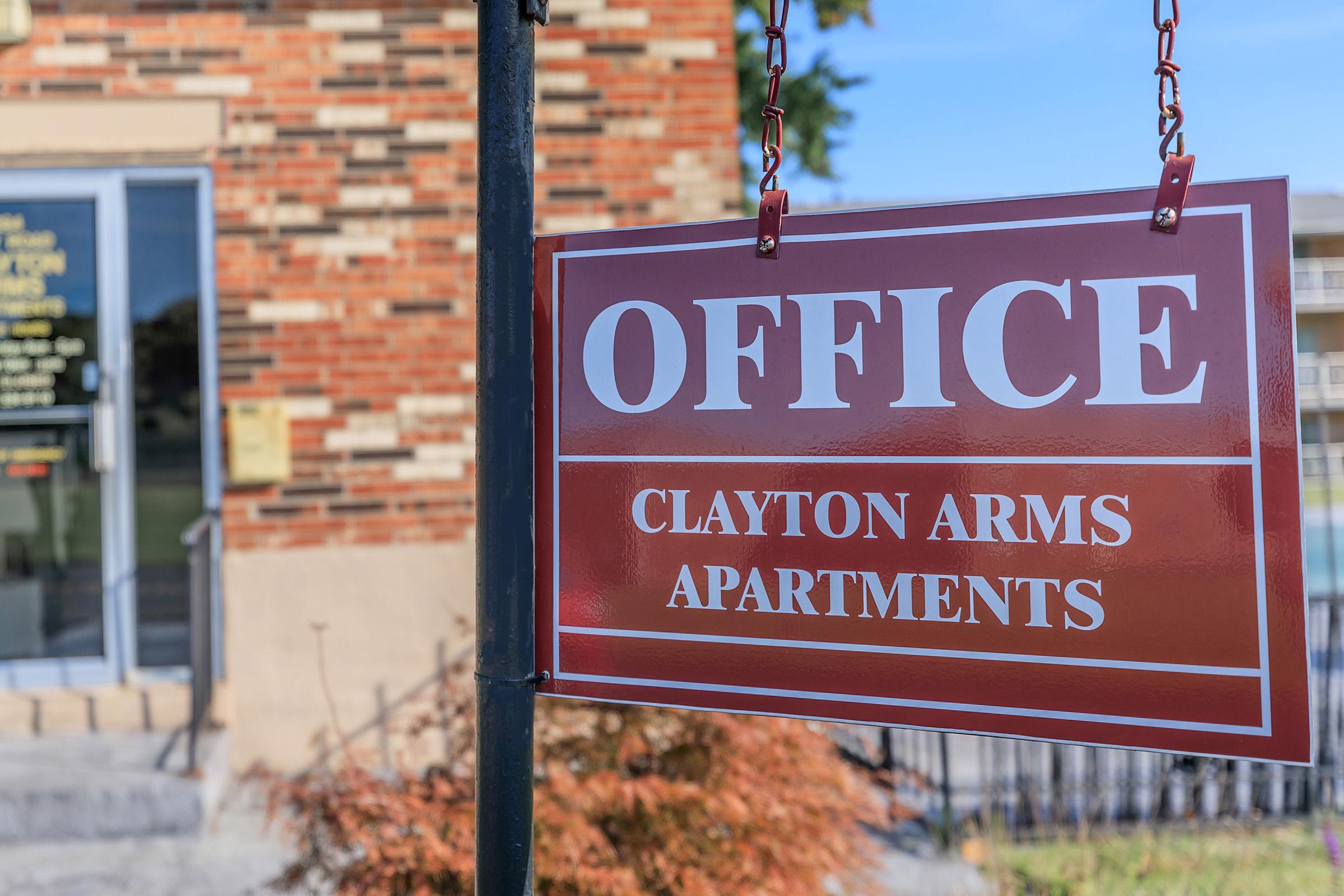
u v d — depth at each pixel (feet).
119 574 17.92
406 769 10.46
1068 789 15.67
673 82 18.31
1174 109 3.96
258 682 17.54
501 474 4.48
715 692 4.37
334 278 17.87
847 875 11.53
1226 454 3.79
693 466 4.44
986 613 4.04
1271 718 3.70
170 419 18.07
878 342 4.23
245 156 17.80
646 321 4.53
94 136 17.70
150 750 16.26
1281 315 3.75
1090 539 3.93
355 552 17.79
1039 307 4.02
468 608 17.88
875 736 18.16
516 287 4.49
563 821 8.79
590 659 4.53
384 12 17.94
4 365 17.79
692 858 9.46
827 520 4.26
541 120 18.16
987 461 4.07
